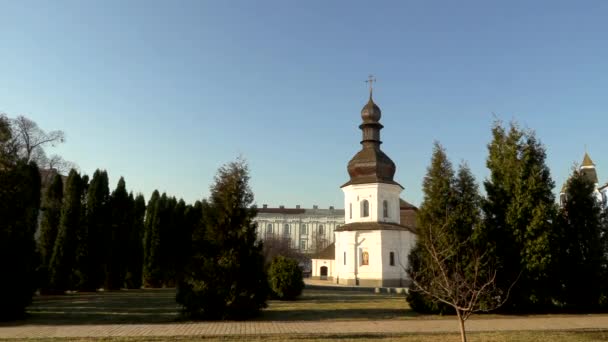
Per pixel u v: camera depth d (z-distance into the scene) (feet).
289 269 113.09
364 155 190.49
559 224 89.20
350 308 91.56
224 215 76.95
